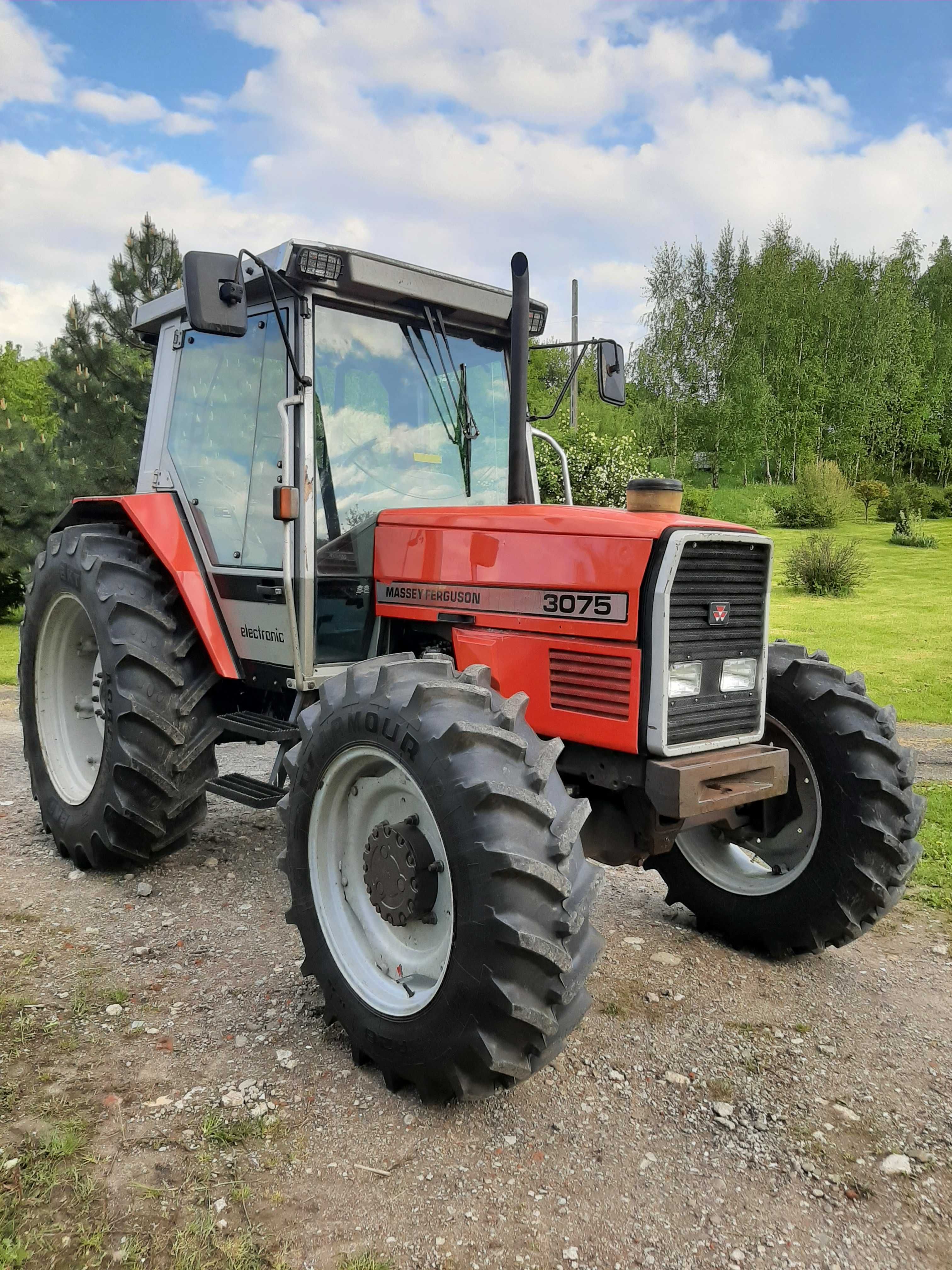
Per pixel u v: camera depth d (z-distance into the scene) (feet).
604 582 9.18
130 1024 9.08
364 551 11.65
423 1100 7.94
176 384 13.96
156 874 13.11
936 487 151.12
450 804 7.41
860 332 158.10
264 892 12.57
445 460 12.32
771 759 9.59
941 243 204.64
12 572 42.19
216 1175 6.97
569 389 13.14
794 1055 9.03
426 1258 6.24
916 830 10.70
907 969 11.10
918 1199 7.00
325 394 11.26
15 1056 8.43
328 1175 7.03
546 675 9.72
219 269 9.52
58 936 11.03
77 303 42.93
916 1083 8.59
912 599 56.18
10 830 15.11
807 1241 6.54
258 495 11.98
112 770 12.20
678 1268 6.25
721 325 153.58
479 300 12.23
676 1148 7.52
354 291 11.23
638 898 13.35
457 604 10.66
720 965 11.11
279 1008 9.50
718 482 151.02
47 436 48.03
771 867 11.47
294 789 9.12
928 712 28.04
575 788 9.93
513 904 7.14
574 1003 7.47
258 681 12.38
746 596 9.71
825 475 116.67
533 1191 6.94
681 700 9.11
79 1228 6.36
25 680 14.34
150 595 12.84
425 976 8.21
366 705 8.33
